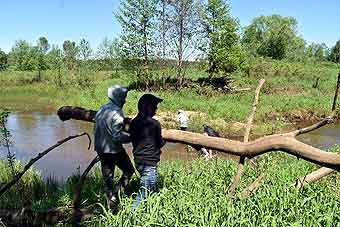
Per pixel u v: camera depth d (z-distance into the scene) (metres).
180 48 40.62
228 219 5.27
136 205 5.91
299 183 6.77
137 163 6.26
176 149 19.64
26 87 49.66
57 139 22.78
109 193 6.58
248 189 6.68
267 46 74.81
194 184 6.96
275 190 6.12
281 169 8.98
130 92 35.81
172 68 41.97
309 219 5.46
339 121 31.58
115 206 6.50
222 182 7.78
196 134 6.74
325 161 5.73
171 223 5.30
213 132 12.77
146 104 6.33
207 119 26.97
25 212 6.72
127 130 6.93
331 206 5.89
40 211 6.76
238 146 6.40
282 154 11.19
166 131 6.96
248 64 47.94
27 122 28.67
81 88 44.62
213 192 6.68
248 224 5.23
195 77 45.81
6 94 45.69
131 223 5.49
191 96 35.28
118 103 6.43
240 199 6.06
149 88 39.97
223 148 6.53
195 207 5.61
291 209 5.59
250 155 6.37
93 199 7.38
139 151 6.22
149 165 6.23
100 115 6.42
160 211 5.49
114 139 6.27
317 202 5.99
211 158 10.43
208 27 40.03
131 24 40.06
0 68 67.94
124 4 39.50
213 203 5.77
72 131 25.55
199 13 39.81
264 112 29.95
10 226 6.65
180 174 7.89
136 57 40.69
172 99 32.44
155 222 5.34
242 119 27.84
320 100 35.75
